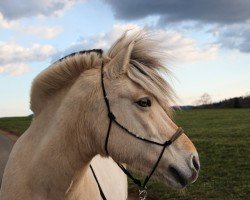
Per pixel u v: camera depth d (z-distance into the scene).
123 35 3.62
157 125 3.37
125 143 3.35
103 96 3.39
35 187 3.43
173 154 3.36
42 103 3.65
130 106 3.36
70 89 3.53
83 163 3.48
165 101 3.40
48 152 3.39
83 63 3.54
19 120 49.50
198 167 3.39
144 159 3.36
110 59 3.59
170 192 10.05
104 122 3.37
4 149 18.88
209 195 9.72
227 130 24.58
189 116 39.56
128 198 9.96
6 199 3.51
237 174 11.91
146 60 3.51
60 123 3.42
